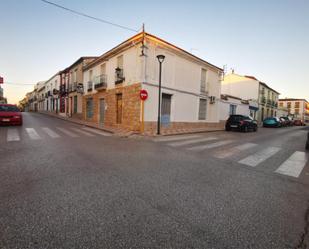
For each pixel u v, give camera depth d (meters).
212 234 2.36
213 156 6.52
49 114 32.31
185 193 3.53
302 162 6.09
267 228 2.54
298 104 67.50
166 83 14.40
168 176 4.39
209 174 4.65
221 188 3.84
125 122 14.31
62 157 5.60
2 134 9.23
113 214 2.73
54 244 2.09
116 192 3.46
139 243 2.15
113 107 15.90
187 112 16.36
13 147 6.65
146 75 13.01
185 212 2.87
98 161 5.34
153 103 13.55
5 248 2.01
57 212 2.73
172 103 15.02
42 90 47.16
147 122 13.17
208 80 18.59
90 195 3.30
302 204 3.27
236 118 17.11
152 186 3.79
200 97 17.64
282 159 6.43
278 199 3.44
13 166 4.69
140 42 12.90
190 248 2.10
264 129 21.73
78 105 23.17
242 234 2.39
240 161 5.99
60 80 30.03
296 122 39.06
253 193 3.65
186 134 12.75
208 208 3.02
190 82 16.50
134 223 2.53
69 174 4.27
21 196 3.19
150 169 4.84
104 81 17.06
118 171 4.59
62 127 13.29
